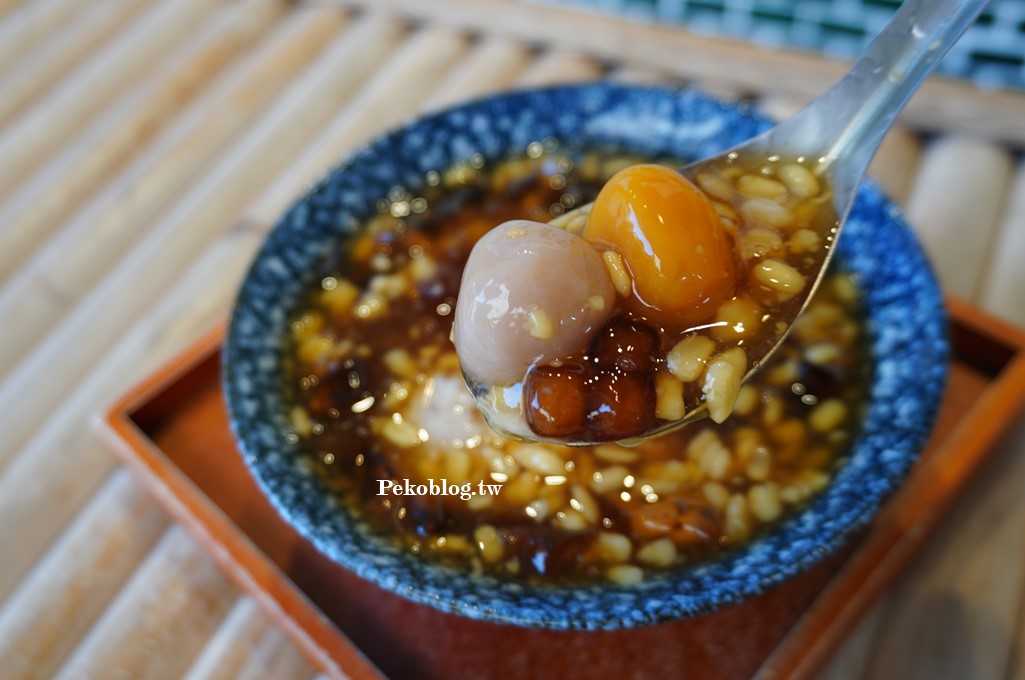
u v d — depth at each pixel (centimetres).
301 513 17
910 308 19
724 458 19
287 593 18
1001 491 20
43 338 25
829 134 18
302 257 21
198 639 19
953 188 25
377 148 23
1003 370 21
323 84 30
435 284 22
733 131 22
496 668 18
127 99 30
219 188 27
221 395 22
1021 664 18
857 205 20
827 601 18
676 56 29
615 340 16
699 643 18
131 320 25
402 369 21
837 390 19
